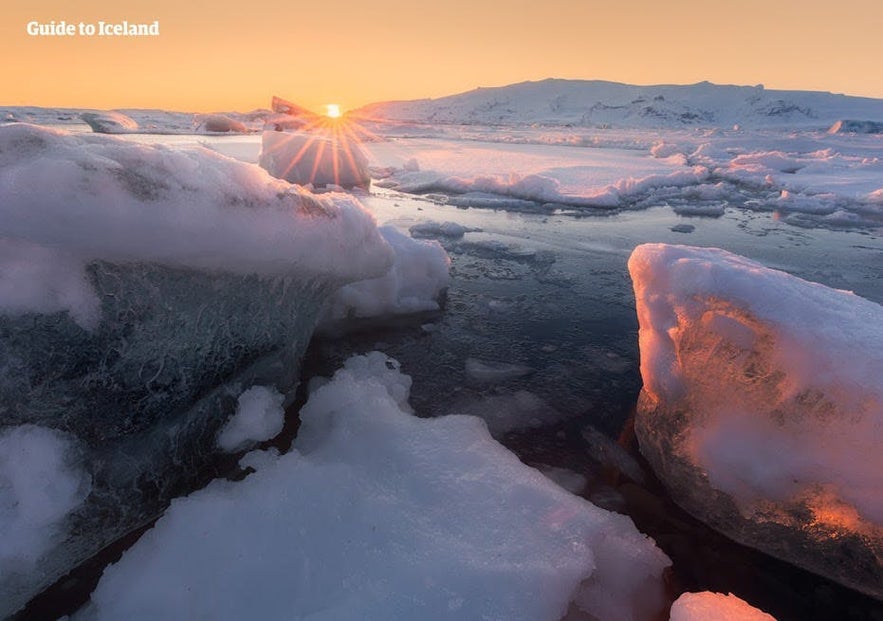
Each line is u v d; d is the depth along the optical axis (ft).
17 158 3.70
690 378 4.81
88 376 3.99
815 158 40.50
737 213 21.11
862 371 3.86
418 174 28.30
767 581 4.14
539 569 3.71
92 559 4.09
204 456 4.92
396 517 4.16
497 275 11.85
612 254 13.97
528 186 23.06
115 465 4.14
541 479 4.88
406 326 8.79
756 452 4.29
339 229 5.78
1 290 3.61
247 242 4.60
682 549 4.42
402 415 5.74
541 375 7.29
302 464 4.66
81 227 3.67
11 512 3.56
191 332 4.66
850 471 3.85
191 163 4.38
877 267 13.11
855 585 4.01
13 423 3.68
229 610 3.50
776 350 4.24
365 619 3.34
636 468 5.43
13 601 3.63
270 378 5.71
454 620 3.37
